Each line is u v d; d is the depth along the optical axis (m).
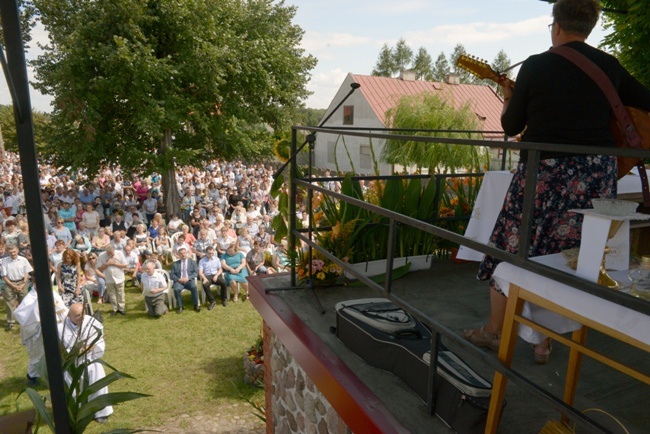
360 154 29.47
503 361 1.72
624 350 2.49
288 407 3.59
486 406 1.82
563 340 1.50
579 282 1.33
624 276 1.64
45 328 2.33
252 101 19.94
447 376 1.96
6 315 9.76
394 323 2.49
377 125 28.14
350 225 3.52
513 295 1.68
